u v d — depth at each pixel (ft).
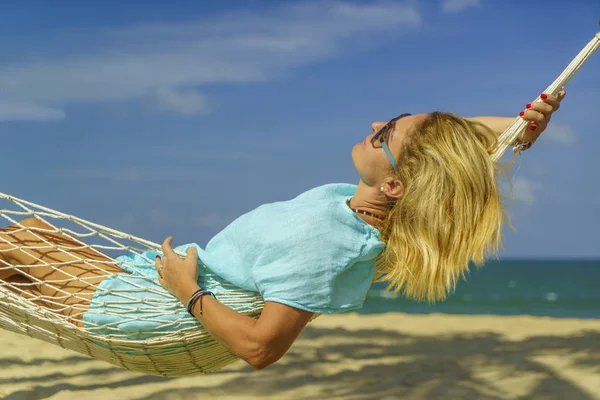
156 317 8.05
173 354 8.37
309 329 24.94
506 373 17.34
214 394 14.96
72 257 8.66
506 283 180.86
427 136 7.63
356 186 8.57
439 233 7.46
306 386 15.88
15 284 8.34
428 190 7.43
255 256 7.57
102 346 8.44
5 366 17.65
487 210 7.51
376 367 18.16
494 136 8.00
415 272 7.64
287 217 7.53
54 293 8.44
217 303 7.50
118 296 8.14
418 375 17.15
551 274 247.50
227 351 8.52
